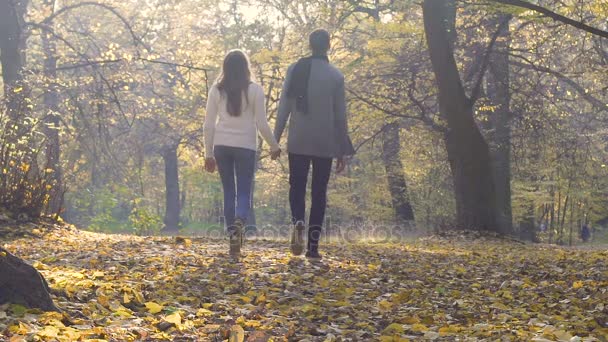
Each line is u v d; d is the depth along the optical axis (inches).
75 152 1018.7
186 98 1272.1
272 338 150.8
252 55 1149.7
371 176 1389.0
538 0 730.2
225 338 149.5
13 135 442.6
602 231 1657.2
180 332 151.8
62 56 1079.0
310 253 293.9
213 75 1198.3
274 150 290.8
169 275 228.5
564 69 916.6
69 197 1006.4
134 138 1421.0
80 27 1316.4
